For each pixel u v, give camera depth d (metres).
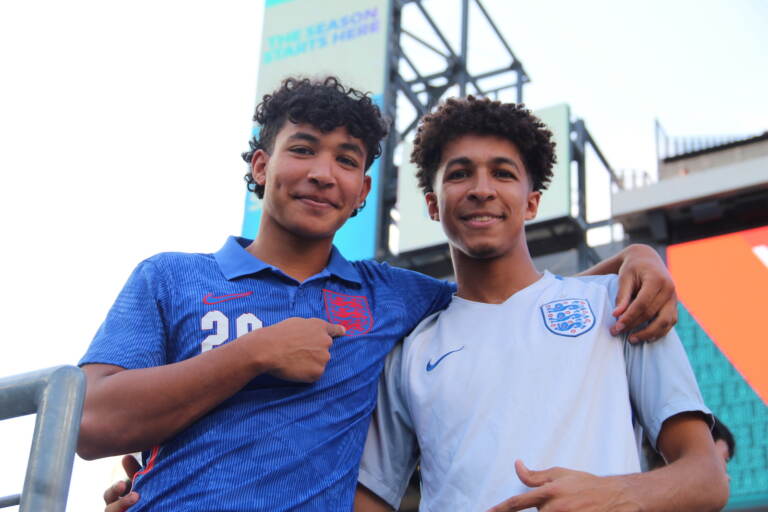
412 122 12.22
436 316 2.32
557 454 1.91
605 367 2.04
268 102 2.33
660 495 1.72
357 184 2.21
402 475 2.20
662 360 2.03
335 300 2.14
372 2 12.73
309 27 13.16
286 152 2.18
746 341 8.26
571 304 2.16
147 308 1.99
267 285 2.08
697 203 9.20
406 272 2.36
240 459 1.81
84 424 1.76
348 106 2.22
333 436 1.92
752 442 7.69
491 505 1.87
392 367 2.24
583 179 10.73
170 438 1.87
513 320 2.16
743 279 8.55
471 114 2.31
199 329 1.96
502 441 1.94
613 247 10.05
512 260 2.28
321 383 1.95
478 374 2.07
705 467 1.82
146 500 1.81
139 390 1.76
